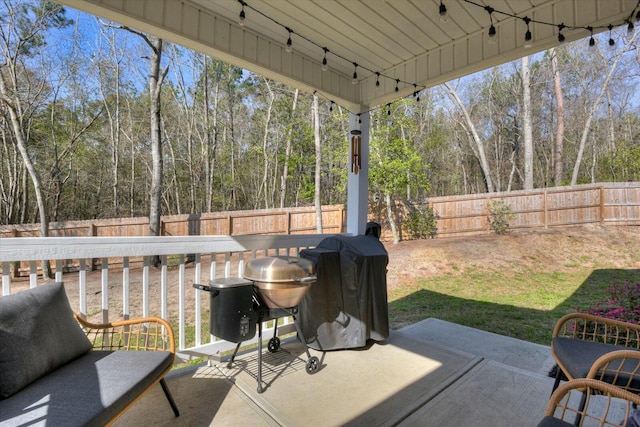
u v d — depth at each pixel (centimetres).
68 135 1299
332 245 286
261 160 1659
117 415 132
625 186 902
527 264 721
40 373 143
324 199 1544
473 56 292
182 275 238
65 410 122
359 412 189
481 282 639
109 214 1552
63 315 166
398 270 727
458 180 1789
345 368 243
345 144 984
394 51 321
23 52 1033
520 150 1683
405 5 252
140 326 203
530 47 260
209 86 1569
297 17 266
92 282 728
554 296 542
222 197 1602
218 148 1667
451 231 1004
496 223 956
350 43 306
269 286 209
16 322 140
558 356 177
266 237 285
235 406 194
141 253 217
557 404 123
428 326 358
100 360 164
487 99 1645
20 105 990
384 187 936
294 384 220
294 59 321
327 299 270
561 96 1230
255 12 259
